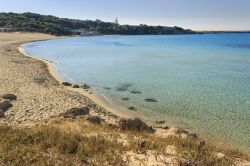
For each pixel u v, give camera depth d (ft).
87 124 58.75
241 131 73.92
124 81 139.85
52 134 46.01
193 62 221.46
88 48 358.84
